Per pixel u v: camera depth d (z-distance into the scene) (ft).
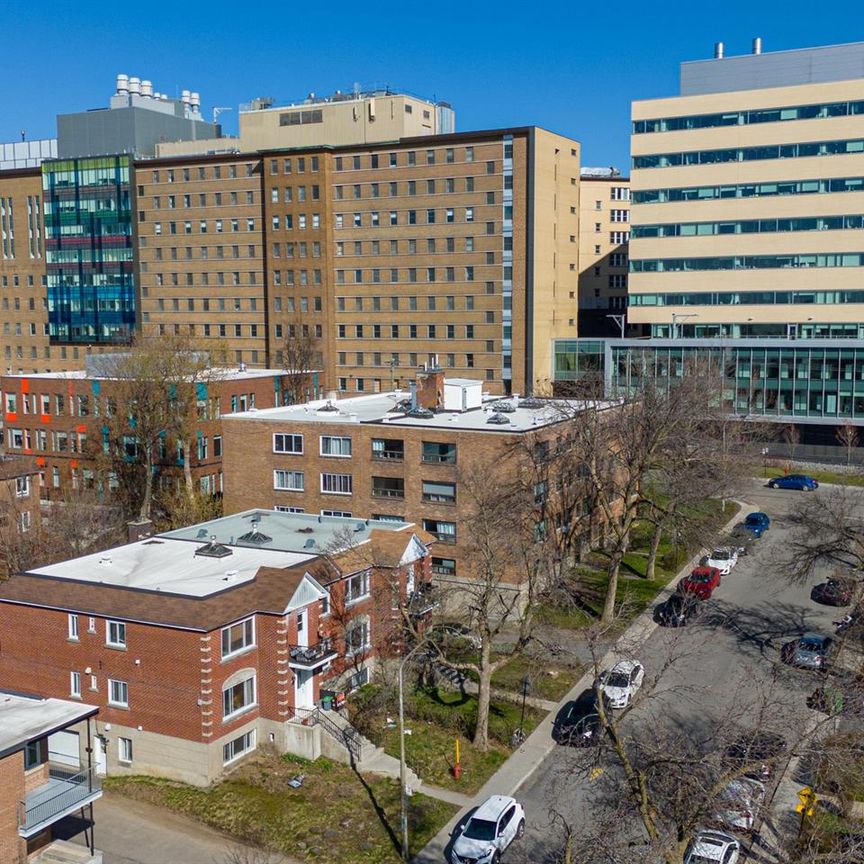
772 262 332.80
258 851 105.19
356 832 108.78
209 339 377.09
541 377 357.20
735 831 97.35
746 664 152.56
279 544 151.84
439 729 133.49
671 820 94.43
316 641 131.13
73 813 112.37
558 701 141.18
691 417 196.75
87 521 194.90
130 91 463.01
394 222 374.22
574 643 162.71
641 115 347.97
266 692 125.80
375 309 382.22
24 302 465.88
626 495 175.01
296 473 199.72
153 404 242.78
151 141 451.53
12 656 130.31
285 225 392.06
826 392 309.63
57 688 127.65
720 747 87.30
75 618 125.80
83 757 125.18
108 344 439.63
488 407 216.74
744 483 232.94
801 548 182.39
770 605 182.60
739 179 335.06
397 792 116.67
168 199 422.00
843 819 102.63
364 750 123.75
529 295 350.84
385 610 143.54
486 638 128.47
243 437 204.74
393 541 150.00
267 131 410.11
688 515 203.92
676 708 135.44
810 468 304.50
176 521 218.18
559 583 162.20
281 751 125.80
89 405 263.49
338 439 193.88
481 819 104.47
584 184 482.28
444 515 182.60
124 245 431.84
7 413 282.97
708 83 346.13
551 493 189.06
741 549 214.28
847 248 321.11
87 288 442.09
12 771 94.89
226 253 412.16
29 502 216.95
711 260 342.23
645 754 93.40
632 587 191.31
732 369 320.91
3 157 506.89
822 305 326.85
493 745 128.77
